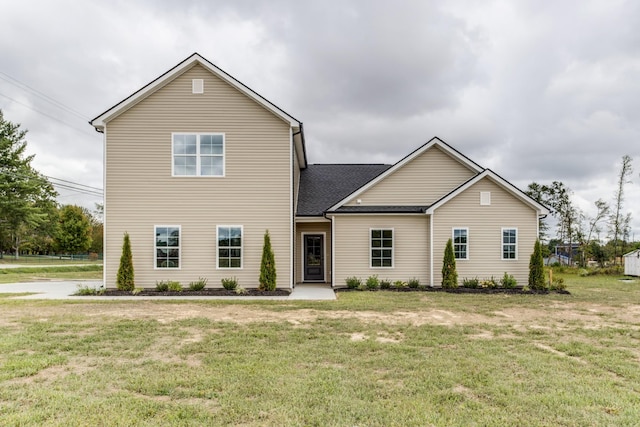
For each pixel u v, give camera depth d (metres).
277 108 14.60
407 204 16.33
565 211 32.38
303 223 17.95
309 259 17.94
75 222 50.41
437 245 15.34
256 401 4.37
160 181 14.66
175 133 14.72
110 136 14.62
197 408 4.18
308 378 5.11
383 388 4.79
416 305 11.13
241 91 14.78
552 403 4.36
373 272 15.57
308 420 3.91
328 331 7.87
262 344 6.84
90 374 5.25
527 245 15.27
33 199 42.62
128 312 9.94
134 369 5.48
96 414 4.02
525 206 15.31
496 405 4.33
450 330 7.98
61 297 12.91
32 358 5.90
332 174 20.72
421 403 4.34
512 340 7.22
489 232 15.32
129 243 14.15
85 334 7.51
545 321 9.05
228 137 14.78
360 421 3.90
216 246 14.66
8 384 4.86
